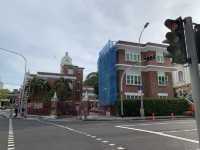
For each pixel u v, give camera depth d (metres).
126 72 42.03
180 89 54.91
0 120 31.44
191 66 5.77
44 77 63.72
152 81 42.88
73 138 12.95
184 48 5.88
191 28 5.91
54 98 44.47
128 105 37.34
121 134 14.21
